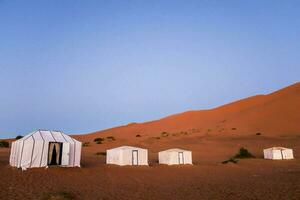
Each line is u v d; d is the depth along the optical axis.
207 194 18.02
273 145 62.22
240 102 128.12
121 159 33.56
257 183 22.64
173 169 33.38
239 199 16.34
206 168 34.78
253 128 85.06
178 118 132.38
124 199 16.34
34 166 26.47
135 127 133.00
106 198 16.41
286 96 105.69
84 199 15.92
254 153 54.62
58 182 21.38
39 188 18.48
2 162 31.61
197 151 59.56
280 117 88.69
